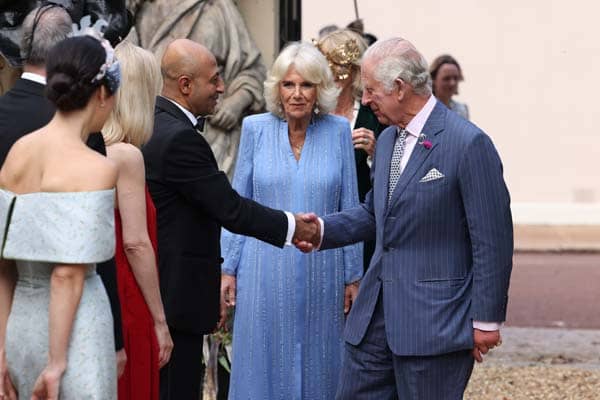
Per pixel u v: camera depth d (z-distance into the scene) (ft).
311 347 40.88
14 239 28.43
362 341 36.17
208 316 36.32
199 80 37.06
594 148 114.62
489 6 113.80
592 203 114.62
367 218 38.14
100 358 28.73
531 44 114.42
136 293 33.17
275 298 40.73
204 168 35.60
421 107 35.01
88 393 28.43
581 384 56.18
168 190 35.55
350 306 41.55
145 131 33.83
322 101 40.86
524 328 69.31
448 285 34.78
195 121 37.27
